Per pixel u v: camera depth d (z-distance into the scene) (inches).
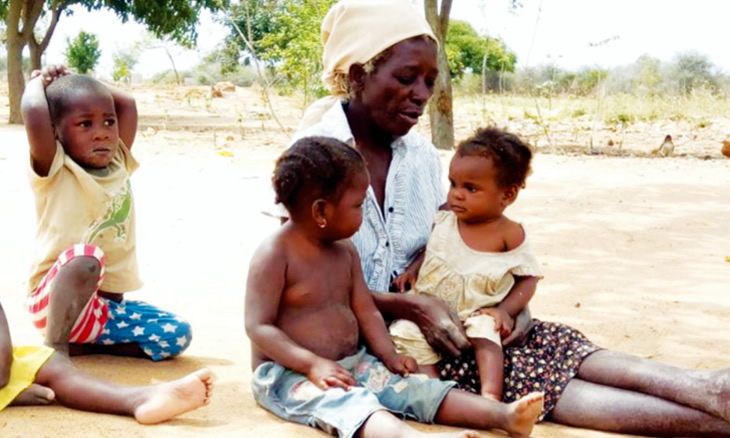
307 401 126.5
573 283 226.5
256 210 319.6
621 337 181.6
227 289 215.3
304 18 631.2
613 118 787.4
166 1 889.5
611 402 132.0
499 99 1076.5
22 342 164.7
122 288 161.0
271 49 767.1
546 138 644.1
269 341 129.6
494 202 141.8
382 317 142.8
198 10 948.6
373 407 120.6
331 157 131.2
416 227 151.0
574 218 313.1
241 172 406.9
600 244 273.6
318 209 131.6
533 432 131.2
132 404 129.2
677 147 590.2
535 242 275.0
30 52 790.5
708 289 222.7
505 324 138.9
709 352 172.7
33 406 132.7
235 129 680.4
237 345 172.6
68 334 146.2
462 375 140.3
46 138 148.7
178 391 127.0
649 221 310.5
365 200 146.4
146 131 620.7
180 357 164.1
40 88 153.5
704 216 320.8
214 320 189.2
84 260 145.2
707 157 513.7
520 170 141.4
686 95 964.6
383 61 141.9
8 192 333.1
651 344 177.3
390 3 144.3
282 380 132.0
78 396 131.6
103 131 153.9
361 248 146.4
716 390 124.3
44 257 152.6
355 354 136.5
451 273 143.6
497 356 135.7
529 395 121.3
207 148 508.7
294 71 634.8
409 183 150.9
